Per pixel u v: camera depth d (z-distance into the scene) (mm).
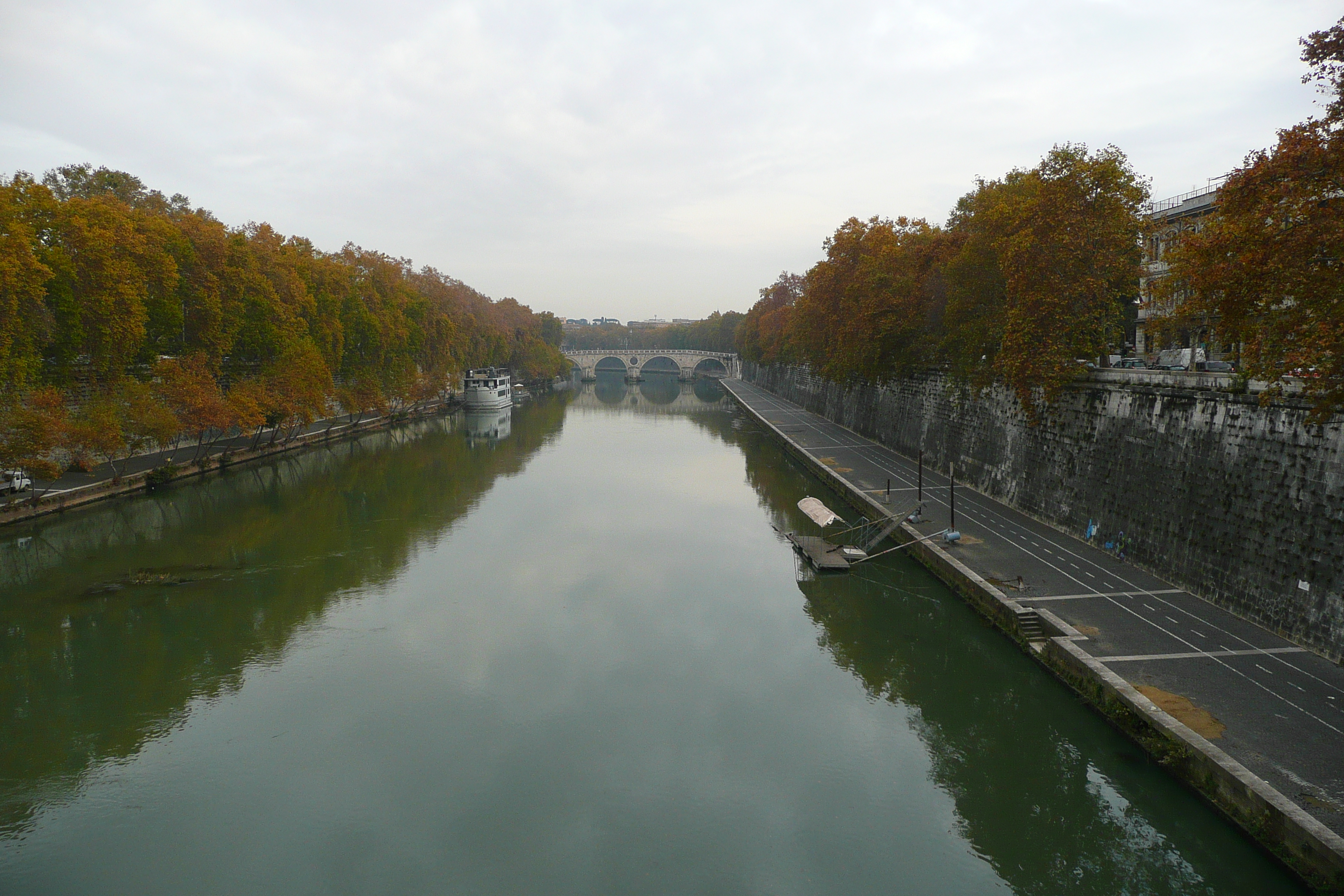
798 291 191375
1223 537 39250
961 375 71875
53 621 46719
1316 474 33656
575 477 92250
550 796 31359
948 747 34625
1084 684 33000
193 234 85812
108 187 106625
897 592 51188
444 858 27938
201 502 75625
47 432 60875
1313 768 25500
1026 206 53562
